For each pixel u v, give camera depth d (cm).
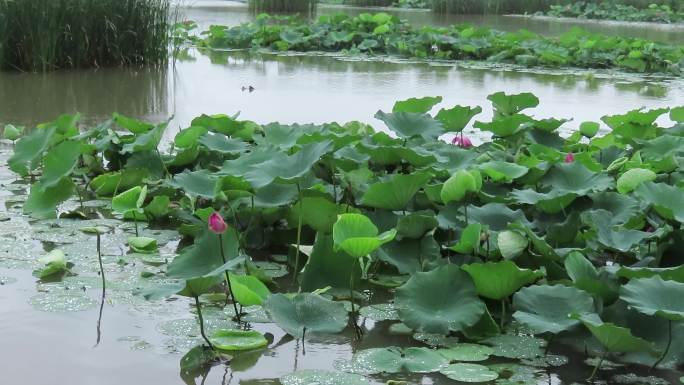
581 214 281
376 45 1092
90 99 647
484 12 1827
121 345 220
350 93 703
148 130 402
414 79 821
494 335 235
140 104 627
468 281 238
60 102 629
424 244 277
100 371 204
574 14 1891
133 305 248
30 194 336
